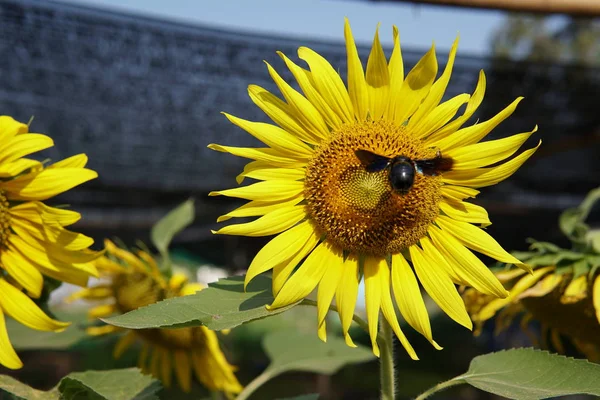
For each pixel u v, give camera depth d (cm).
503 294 41
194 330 62
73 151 153
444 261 42
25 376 206
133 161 157
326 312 41
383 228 42
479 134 42
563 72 132
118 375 46
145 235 191
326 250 43
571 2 69
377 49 42
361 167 42
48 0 112
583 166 168
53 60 123
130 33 119
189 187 166
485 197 171
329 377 240
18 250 45
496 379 42
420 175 43
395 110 43
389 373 42
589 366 40
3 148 42
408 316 41
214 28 120
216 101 138
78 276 45
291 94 42
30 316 44
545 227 192
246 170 43
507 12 69
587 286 49
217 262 215
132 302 59
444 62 126
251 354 283
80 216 44
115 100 136
